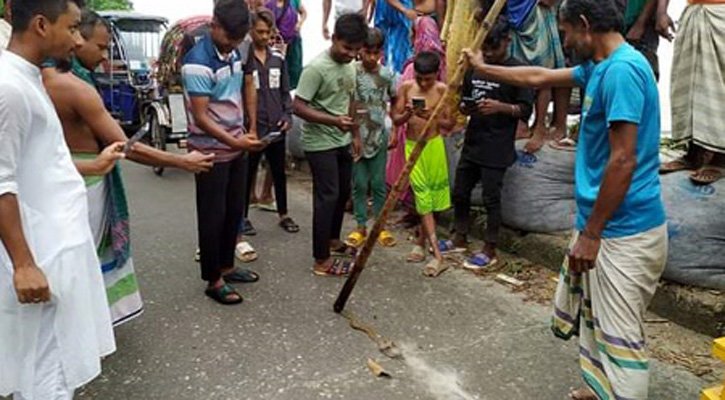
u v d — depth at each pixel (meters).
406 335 3.21
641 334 2.31
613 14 2.18
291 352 3.03
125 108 9.14
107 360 2.94
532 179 4.07
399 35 5.94
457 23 4.85
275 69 4.65
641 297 2.28
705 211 3.22
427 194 4.05
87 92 2.57
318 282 3.89
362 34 3.71
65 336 2.01
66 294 1.98
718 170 3.35
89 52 2.75
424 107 4.00
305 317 3.41
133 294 3.00
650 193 2.22
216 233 3.48
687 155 3.55
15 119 1.79
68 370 2.03
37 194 1.93
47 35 1.87
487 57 3.82
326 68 3.74
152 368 2.88
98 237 2.80
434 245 4.08
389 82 4.34
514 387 2.74
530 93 3.85
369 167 4.46
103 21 2.78
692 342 3.10
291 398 2.65
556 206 4.06
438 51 5.07
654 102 2.17
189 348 3.06
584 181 2.35
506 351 3.04
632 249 2.23
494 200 4.01
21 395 2.04
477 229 4.57
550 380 2.79
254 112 4.21
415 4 5.60
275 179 4.86
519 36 4.32
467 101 3.85
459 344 3.12
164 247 4.54
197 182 3.42
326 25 6.95
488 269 4.07
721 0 3.25
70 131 2.60
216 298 3.59
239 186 3.67
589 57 2.30
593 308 2.35
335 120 3.69
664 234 2.28
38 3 1.83
